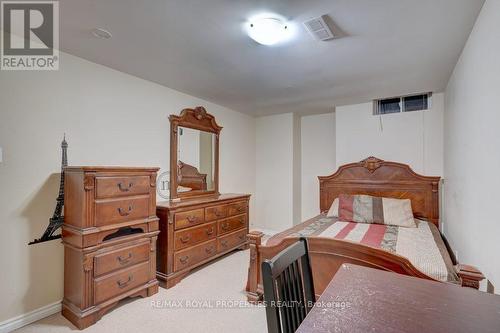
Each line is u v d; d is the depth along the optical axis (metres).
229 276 2.89
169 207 2.64
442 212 3.29
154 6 1.59
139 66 2.54
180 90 3.29
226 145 4.21
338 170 3.88
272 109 4.29
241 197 3.75
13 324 1.94
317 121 4.65
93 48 2.17
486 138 1.58
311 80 2.89
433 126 3.37
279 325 0.96
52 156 2.17
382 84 3.02
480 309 0.94
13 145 1.96
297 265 1.22
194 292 2.52
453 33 1.89
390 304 0.98
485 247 1.61
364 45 2.08
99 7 1.61
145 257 2.40
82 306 1.96
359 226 2.89
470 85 1.93
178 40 2.02
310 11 1.63
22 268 2.00
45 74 2.13
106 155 2.55
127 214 2.25
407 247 2.11
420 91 3.28
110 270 2.13
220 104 3.97
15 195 1.97
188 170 3.39
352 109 3.92
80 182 2.00
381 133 3.70
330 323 0.87
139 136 2.86
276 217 4.66
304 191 4.75
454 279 1.62
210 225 3.17
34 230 2.07
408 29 1.84
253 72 2.68
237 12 1.65
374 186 3.63
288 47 2.12
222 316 2.12
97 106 2.48
